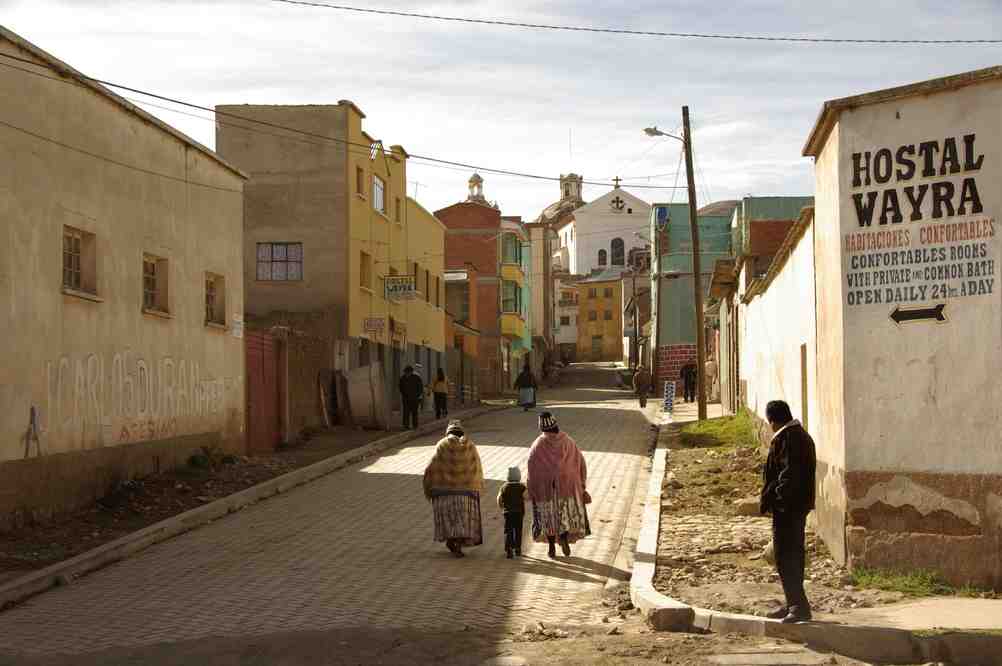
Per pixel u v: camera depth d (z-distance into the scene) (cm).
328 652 924
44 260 1595
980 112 1090
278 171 3562
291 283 3541
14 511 1505
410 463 2438
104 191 1789
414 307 4606
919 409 1113
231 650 937
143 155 1947
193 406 2156
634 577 1176
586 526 1395
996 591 1067
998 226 1076
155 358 1983
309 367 3156
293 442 2752
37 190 1579
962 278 1094
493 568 1325
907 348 1122
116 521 1642
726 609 1016
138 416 1905
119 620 1080
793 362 1748
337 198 3550
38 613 1125
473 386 5825
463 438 1416
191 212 2162
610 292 10669
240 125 3569
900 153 1132
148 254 1980
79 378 1692
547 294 9125
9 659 934
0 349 1475
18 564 1339
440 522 1394
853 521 1141
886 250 1138
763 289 2284
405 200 4412
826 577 1132
